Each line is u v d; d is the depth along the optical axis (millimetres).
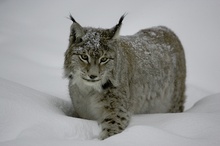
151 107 12664
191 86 17125
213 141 8047
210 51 20766
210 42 21703
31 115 8789
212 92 17062
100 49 10336
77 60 10461
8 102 8914
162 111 13328
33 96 10336
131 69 11469
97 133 9617
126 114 10836
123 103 10859
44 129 8383
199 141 8039
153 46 12883
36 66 17453
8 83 10703
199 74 18641
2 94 9422
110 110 10750
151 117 10773
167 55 13203
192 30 22984
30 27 24906
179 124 9188
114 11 26375
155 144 7926
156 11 25312
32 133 8078
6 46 20406
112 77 10641
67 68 10914
